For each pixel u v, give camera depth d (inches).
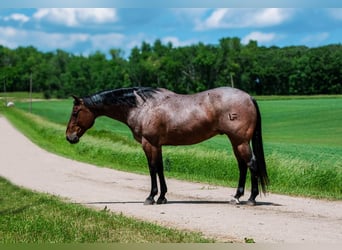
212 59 5255.9
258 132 521.7
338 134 1808.6
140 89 555.5
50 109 3878.0
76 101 565.6
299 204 549.6
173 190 680.4
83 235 390.3
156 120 540.1
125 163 1085.8
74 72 6284.5
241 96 517.0
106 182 784.3
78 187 727.1
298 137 1734.7
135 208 536.7
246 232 410.6
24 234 399.2
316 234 401.1
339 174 691.4
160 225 437.7
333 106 2893.7
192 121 528.1
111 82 6013.8
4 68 6771.7
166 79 5595.5
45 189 704.4
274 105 3164.4
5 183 764.0
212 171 863.1
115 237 384.8
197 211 511.5
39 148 1421.0
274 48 5615.2
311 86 4761.3
